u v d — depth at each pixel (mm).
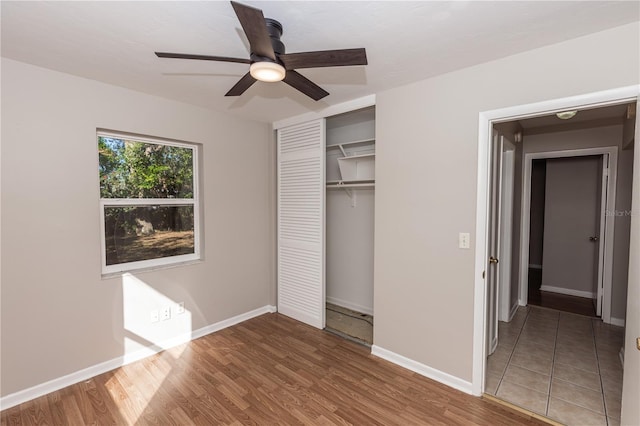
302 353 2791
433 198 2342
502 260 3496
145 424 1923
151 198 2857
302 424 1930
